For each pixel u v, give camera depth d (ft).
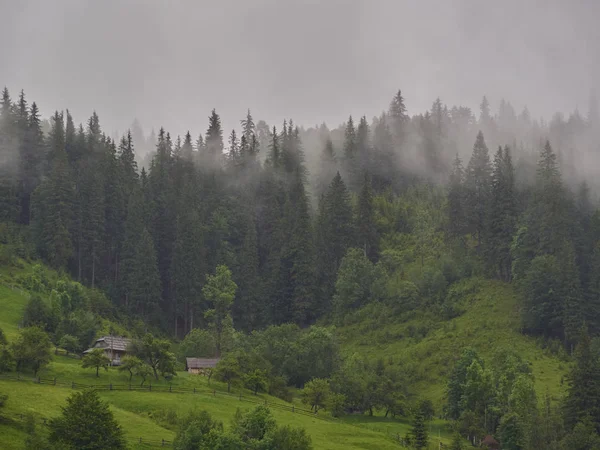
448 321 559.79
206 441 268.21
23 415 282.97
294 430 285.64
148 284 604.49
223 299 579.89
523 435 357.00
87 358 389.19
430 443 371.35
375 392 440.45
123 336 515.50
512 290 570.05
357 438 351.25
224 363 434.71
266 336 538.88
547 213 573.33
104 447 249.96
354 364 486.38
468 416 395.14
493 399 411.34
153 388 384.88
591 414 375.45
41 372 371.97
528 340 509.76
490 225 611.88
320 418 396.98
